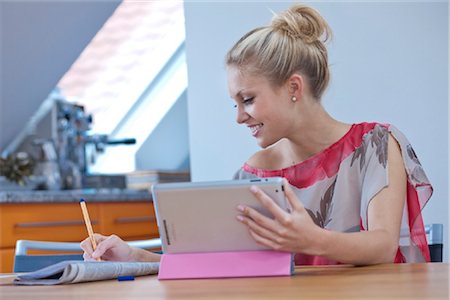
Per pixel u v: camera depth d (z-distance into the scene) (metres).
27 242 2.39
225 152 3.03
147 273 1.73
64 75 4.69
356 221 2.04
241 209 1.46
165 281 1.49
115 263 1.63
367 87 2.74
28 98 4.63
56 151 4.50
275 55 1.87
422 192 2.03
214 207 1.48
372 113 2.74
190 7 3.09
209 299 1.14
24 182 4.24
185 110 5.30
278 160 2.18
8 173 4.21
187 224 1.51
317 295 1.11
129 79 5.31
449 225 2.63
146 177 4.71
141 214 4.40
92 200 3.96
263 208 1.46
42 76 4.59
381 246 1.65
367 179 1.97
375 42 2.73
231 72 1.91
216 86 3.04
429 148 2.65
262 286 1.28
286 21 1.92
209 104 3.06
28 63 4.46
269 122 1.92
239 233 1.49
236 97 1.92
